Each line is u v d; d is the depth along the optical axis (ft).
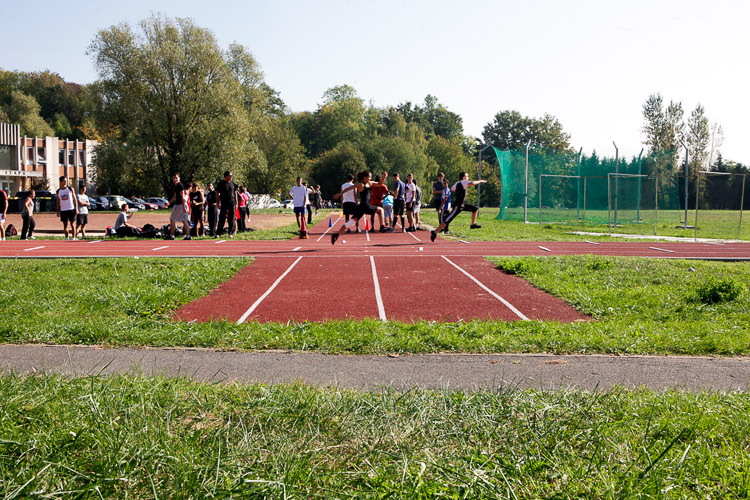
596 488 10.05
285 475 10.17
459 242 58.13
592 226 88.89
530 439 12.23
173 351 20.44
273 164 226.79
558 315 27.07
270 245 54.60
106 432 11.64
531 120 388.37
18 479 9.86
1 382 14.51
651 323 24.59
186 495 9.64
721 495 10.04
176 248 51.72
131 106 143.74
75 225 63.46
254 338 21.66
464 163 301.63
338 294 31.27
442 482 10.11
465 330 22.95
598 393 15.21
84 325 22.66
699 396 14.93
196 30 145.38
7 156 196.75
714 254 49.78
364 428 12.58
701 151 186.39
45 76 338.54
